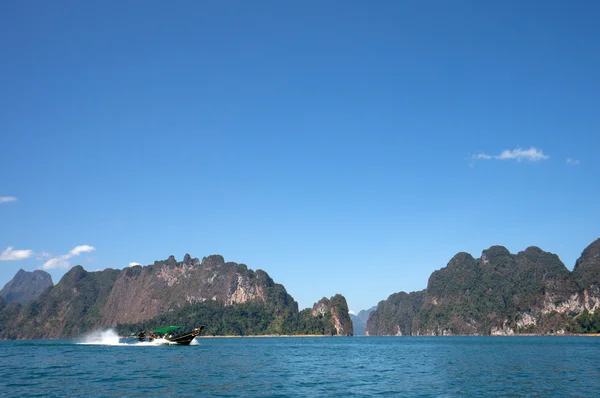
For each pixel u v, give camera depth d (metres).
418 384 53.06
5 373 62.22
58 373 62.19
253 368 71.06
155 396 44.19
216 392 46.81
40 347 141.25
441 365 77.44
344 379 57.62
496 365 76.50
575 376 59.53
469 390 48.34
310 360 89.81
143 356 94.25
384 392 47.38
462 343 199.50
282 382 54.44
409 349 141.00
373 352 122.81
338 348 150.38
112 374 61.03
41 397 43.38
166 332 144.62
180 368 69.69
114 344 155.88
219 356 97.88
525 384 52.38
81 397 43.50
